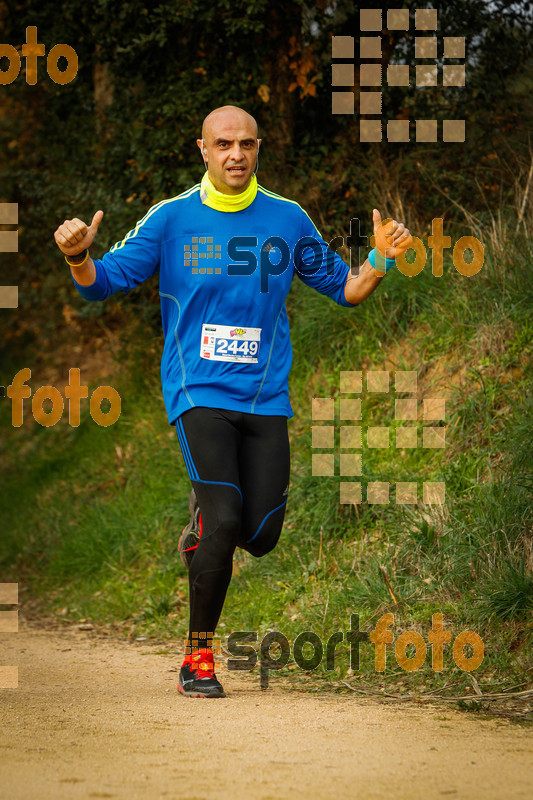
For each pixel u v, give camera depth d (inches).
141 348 870.4
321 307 683.4
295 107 800.9
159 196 790.5
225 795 228.8
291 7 757.9
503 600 417.1
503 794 231.1
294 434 645.3
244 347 365.7
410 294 636.7
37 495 818.2
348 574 501.0
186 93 771.4
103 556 668.7
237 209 371.6
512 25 737.6
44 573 708.0
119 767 255.1
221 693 363.6
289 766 255.8
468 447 533.6
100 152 882.1
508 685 376.8
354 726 307.3
